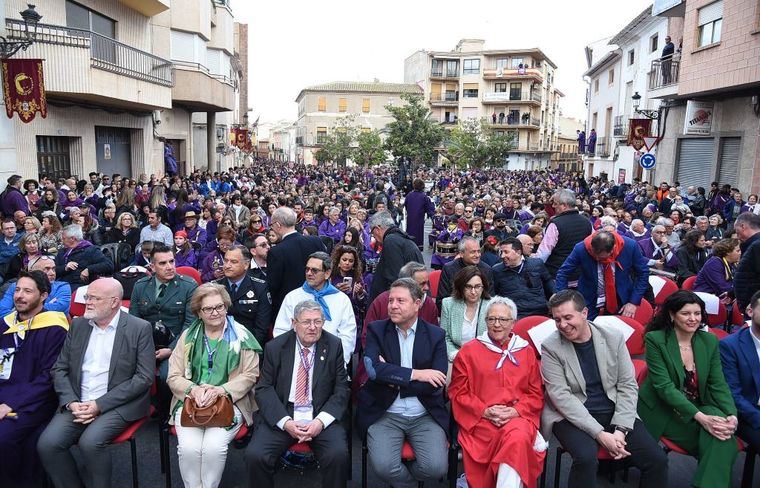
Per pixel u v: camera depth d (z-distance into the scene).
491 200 15.01
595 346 4.48
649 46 27.73
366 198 19.06
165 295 5.66
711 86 16.44
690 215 11.34
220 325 4.67
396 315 4.44
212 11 31.97
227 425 4.34
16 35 13.93
